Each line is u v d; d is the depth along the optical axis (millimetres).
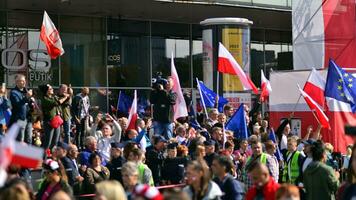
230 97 26812
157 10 30094
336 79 20922
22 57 28922
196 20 33719
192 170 10039
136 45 32750
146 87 33000
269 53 37375
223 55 21906
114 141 18438
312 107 20109
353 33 27141
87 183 14531
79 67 30734
